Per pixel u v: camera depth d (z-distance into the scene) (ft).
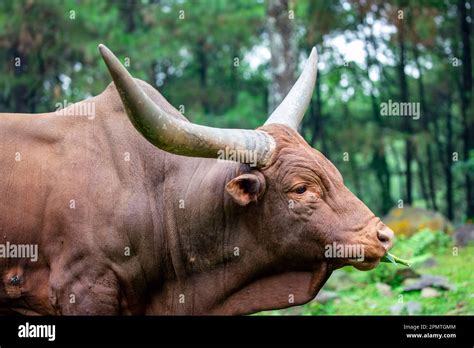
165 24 60.18
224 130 15.14
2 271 16.07
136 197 15.97
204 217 15.93
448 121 71.77
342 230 14.84
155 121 14.12
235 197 14.92
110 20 58.44
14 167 16.22
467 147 61.87
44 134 16.51
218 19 60.95
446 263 31.24
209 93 69.41
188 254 16.16
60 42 56.59
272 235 15.43
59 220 15.70
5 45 56.75
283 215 15.24
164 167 16.46
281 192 15.23
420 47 66.74
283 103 17.58
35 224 15.93
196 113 65.05
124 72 13.58
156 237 16.08
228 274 16.02
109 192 15.81
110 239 15.56
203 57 73.61
